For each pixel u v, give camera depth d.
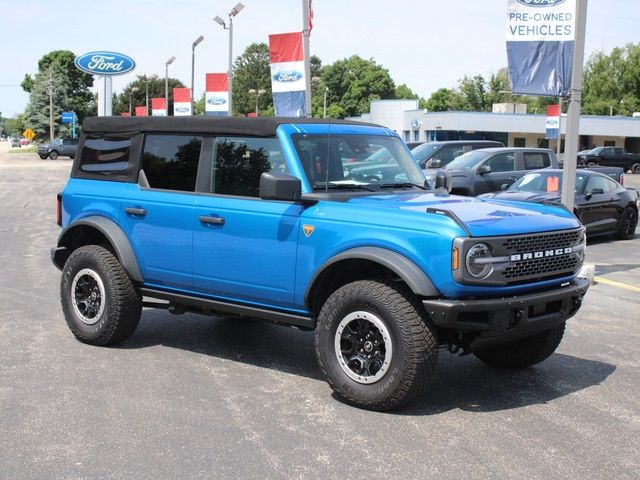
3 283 9.55
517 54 10.02
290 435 4.58
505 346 6.06
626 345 7.04
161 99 34.59
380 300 4.86
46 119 98.50
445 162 21.66
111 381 5.60
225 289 5.82
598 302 9.07
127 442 4.44
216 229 5.79
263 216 5.53
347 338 5.08
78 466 4.10
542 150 19.89
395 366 4.84
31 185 30.69
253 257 5.60
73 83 104.44
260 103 141.12
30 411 4.93
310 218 5.30
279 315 5.59
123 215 6.39
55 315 7.76
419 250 4.79
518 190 15.41
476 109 115.38
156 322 7.57
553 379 5.91
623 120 66.69
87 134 6.84
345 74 141.12
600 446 4.50
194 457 4.23
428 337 4.80
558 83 10.11
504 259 4.84
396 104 80.50
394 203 5.28
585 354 6.70
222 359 6.26
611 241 15.70
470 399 5.36
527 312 4.95
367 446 4.42
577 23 9.98
